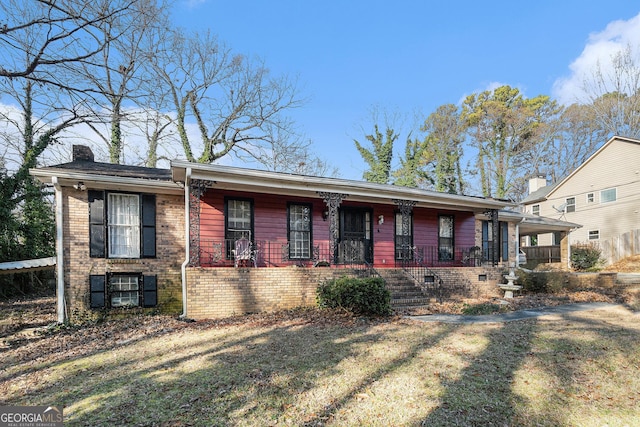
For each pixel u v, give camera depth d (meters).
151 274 9.60
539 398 3.87
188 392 4.11
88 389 4.34
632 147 22.58
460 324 7.63
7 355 6.12
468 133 38.47
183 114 22.30
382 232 13.34
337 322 7.79
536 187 31.56
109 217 9.36
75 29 8.02
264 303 9.26
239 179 9.46
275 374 4.62
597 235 24.41
